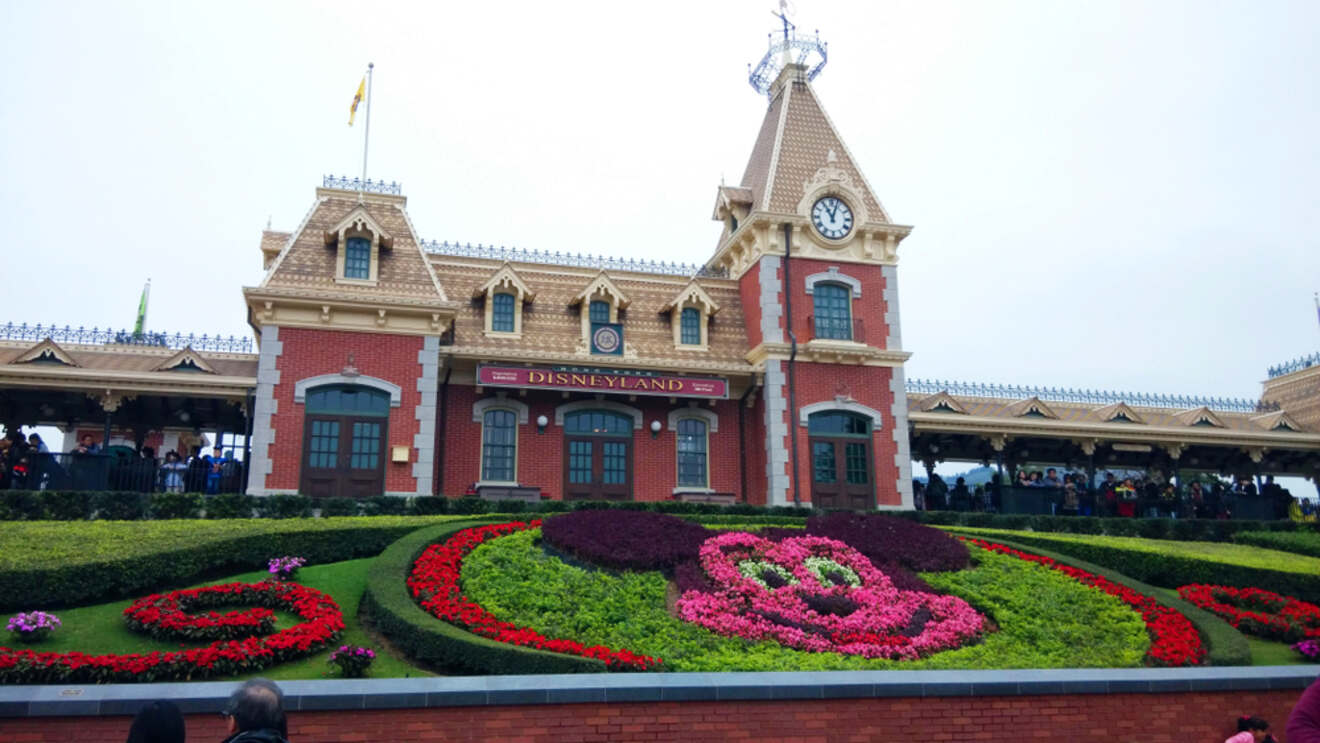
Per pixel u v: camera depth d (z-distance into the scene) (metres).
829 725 11.21
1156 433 33.41
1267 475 38.34
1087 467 36.94
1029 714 11.88
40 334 26.53
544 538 19.53
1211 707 12.66
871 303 31.41
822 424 30.09
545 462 28.58
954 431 31.97
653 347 30.22
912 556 20.75
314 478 24.83
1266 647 18.06
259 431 24.56
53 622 13.59
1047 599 18.67
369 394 25.77
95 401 27.05
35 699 9.73
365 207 27.61
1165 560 22.22
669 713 10.84
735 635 15.70
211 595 15.16
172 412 28.86
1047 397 35.22
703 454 30.09
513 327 29.17
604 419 29.55
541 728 10.55
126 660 12.17
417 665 13.80
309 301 25.34
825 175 31.69
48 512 20.14
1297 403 38.81
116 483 23.36
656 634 15.47
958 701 11.70
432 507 23.22
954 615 17.66
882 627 16.67
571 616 15.80
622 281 31.69
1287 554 25.83
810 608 17.47
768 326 30.19
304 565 18.11
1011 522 27.83
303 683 10.34
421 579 16.33
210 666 12.50
